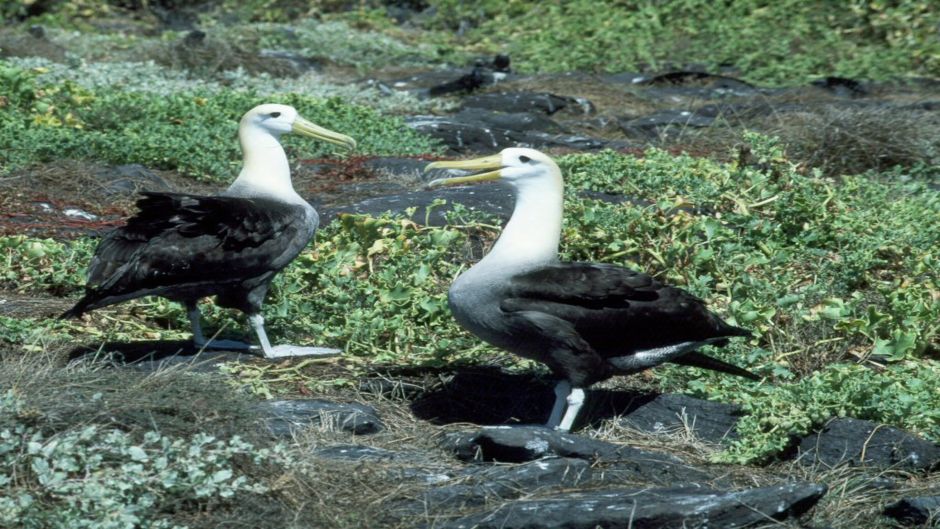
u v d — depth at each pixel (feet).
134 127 65.57
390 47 112.78
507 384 35.50
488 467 29.86
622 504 26.48
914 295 42.39
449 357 37.24
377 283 42.52
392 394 34.96
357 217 45.68
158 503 25.82
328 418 32.19
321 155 65.57
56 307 41.22
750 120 79.36
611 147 73.87
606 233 45.62
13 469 25.75
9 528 23.94
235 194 38.65
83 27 119.44
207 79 91.91
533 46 112.27
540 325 31.91
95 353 36.35
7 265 43.78
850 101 87.04
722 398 34.94
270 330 39.86
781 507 26.35
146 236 35.35
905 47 105.81
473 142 73.82
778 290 41.52
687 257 44.11
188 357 36.35
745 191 52.75
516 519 26.30
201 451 27.02
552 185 33.27
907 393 33.99
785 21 112.78
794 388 33.14
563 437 30.53
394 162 64.49
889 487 30.07
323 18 126.72
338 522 26.43
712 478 30.09
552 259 33.40
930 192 58.75
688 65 104.63
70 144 59.41
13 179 55.57
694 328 33.01
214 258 35.47
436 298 39.78
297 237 37.35
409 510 27.43
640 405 34.47
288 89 88.12
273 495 27.02
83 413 28.19
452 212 48.75
